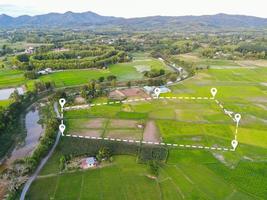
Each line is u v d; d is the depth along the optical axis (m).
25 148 110.00
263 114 143.12
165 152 102.75
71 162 96.56
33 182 86.12
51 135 110.88
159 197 80.44
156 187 84.69
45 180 87.19
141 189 83.75
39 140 116.25
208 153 104.25
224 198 80.88
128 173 91.12
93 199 79.44
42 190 82.75
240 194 82.81
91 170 92.56
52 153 102.25
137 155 100.81
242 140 114.69
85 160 97.31
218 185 86.44
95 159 97.81
